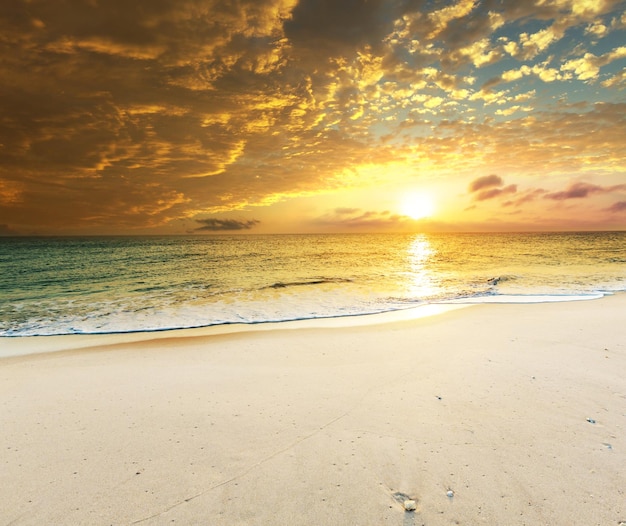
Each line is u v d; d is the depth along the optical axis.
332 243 91.88
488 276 22.81
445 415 5.23
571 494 3.57
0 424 5.14
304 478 3.91
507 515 3.33
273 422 5.13
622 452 4.23
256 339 9.76
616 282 19.22
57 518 3.37
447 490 3.68
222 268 29.72
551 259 34.44
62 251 54.69
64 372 7.35
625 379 6.38
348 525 3.26
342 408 5.53
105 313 13.38
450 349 8.40
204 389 6.37
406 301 15.25
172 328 11.19
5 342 9.77
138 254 47.84
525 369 6.96
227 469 4.08
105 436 4.80
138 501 3.59
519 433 4.69
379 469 4.04
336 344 9.11
